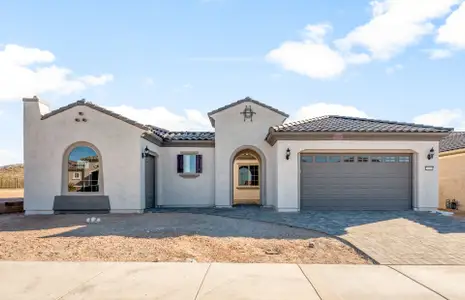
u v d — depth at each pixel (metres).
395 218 15.06
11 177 44.97
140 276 7.21
